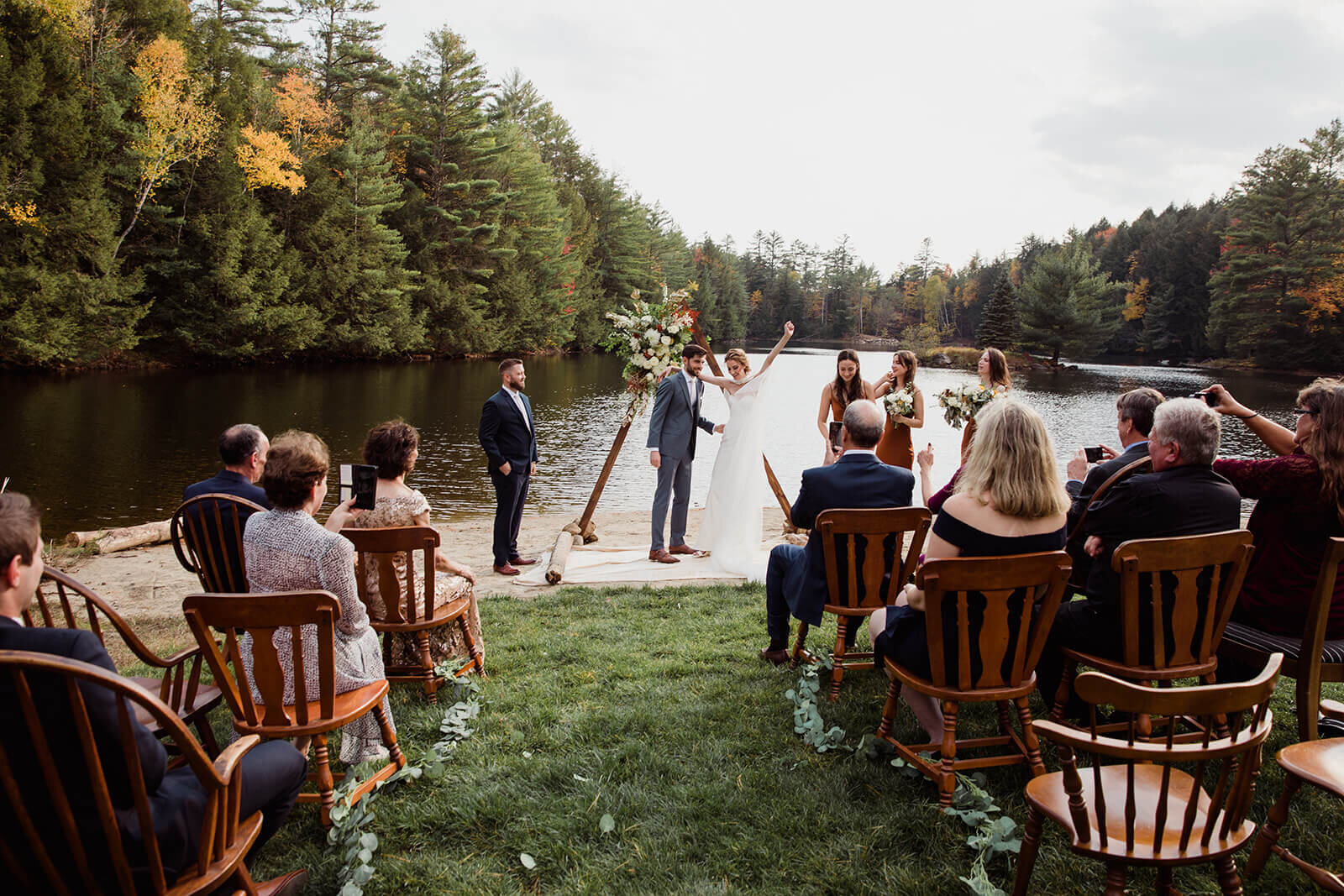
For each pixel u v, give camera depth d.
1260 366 48.81
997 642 2.68
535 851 2.52
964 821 2.56
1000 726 3.08
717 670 4.05
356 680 2.86
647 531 8.41
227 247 30.12
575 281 55.84
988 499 2.68
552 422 20.05
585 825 2.64
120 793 1.78
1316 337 45.94
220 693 2.92
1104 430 20.31
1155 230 76.50
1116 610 2.96
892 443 6.74
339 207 35.12
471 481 12.11
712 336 81.56
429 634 3.87
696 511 9.88
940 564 2.55
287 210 34.03
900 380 6.66
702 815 2.70
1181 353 64.81
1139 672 2.78
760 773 2.95
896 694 3.07
